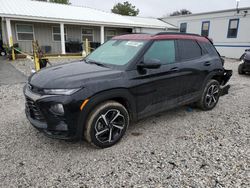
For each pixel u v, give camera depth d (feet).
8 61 38.34
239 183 7.85
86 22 51.19
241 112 15.35
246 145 10.59
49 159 9.20
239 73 31.76
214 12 61.98
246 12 55.06
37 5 54.13
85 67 10.91
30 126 12.26
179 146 10.42
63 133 8.96
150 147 10.28
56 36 53.42
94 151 9.88
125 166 8.80
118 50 12.04
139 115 11.19
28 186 7.59
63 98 8.62
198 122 13.41
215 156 9.58
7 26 41.50
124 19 65.67
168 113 14.90
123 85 9.96
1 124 12.48
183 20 71.67
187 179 8.05
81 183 7.79
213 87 15.47
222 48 62.13
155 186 7.68
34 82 9.80
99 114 9.53
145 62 10.52
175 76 12.28
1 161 8.95
